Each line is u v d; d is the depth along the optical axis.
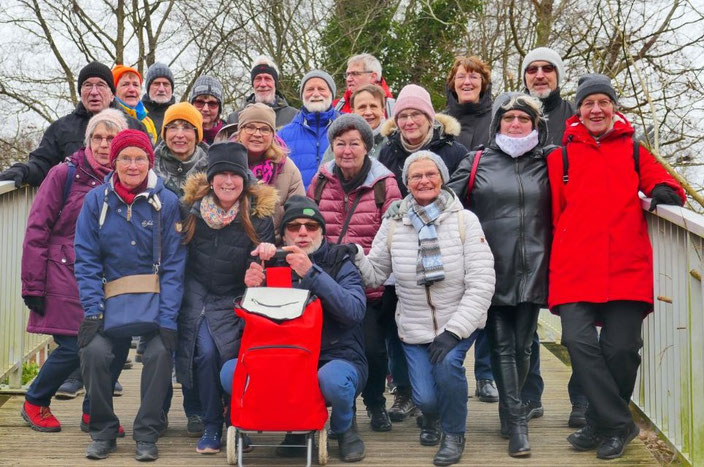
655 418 4.57
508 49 12.88
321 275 3.99
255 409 3.76
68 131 5.26
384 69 17.09
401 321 4.22
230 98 15.04
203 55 14.99
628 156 4.19
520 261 4.19
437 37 17.11
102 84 5.23
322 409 3.88
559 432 4.59
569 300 4.10
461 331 3.99
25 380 5.83
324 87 5.56
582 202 4.14
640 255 4.08
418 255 4.13
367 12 15.88
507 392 4.20
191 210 4.14
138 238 4.08
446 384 3.99
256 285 4.01
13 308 5.30
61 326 4.39
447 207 4.14
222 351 4.08
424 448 4.30
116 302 4.03
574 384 4.70
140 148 4.08
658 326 4.50
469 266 4.06
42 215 4.42
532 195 4.23
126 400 5.36
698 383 3.88
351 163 4.48
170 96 6.66
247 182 4.19
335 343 4.12
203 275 4.21
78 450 4.19
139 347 6.55
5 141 14.63
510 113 4.29
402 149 4.84
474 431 4.63
